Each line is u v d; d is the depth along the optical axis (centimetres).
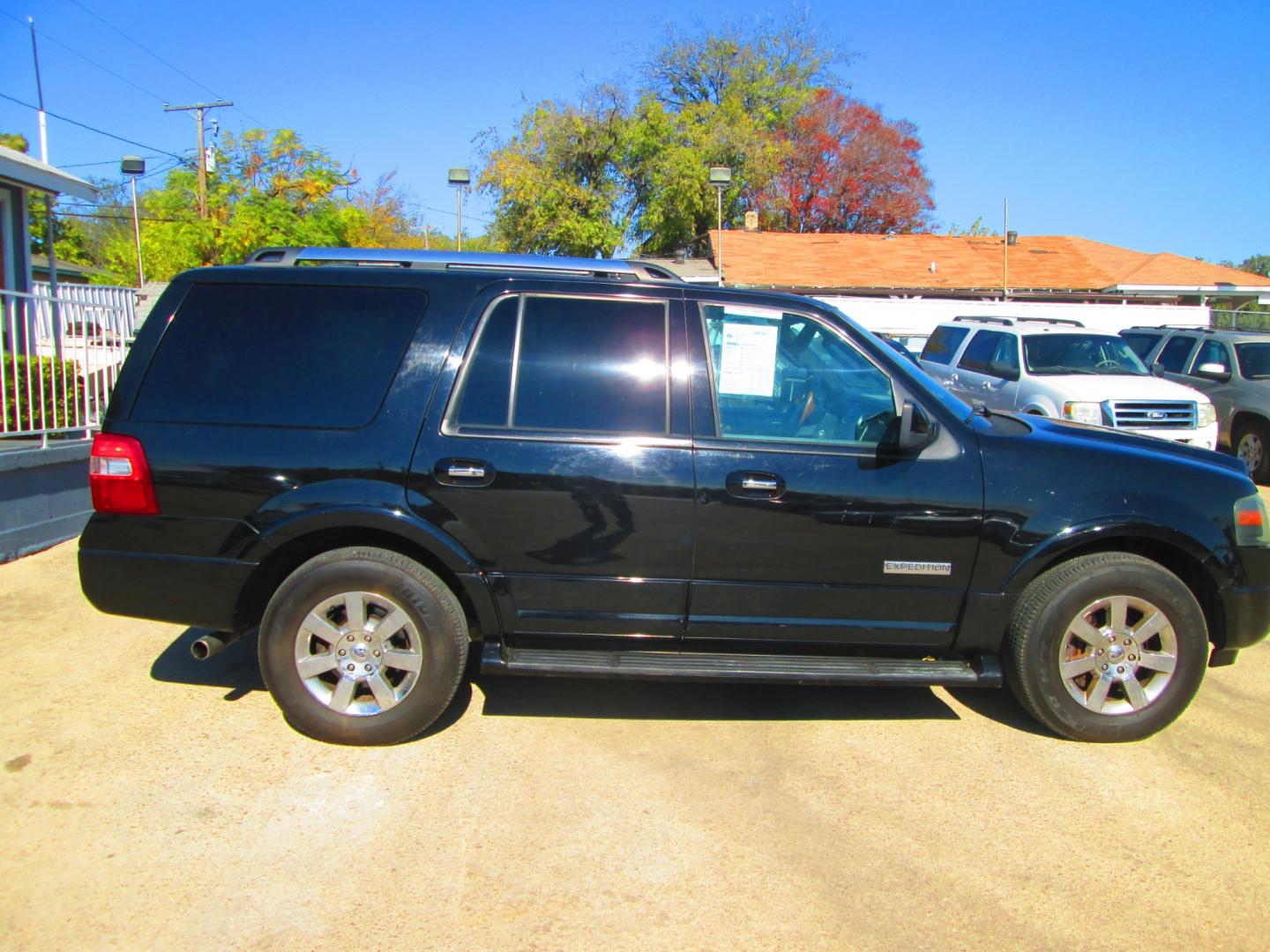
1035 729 432
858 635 405
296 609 389
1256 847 338
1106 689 410
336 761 385
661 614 401
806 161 4075
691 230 3434
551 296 407
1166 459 415
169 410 397
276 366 400
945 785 378
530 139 3278
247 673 475
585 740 410
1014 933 288
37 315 959
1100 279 2853
